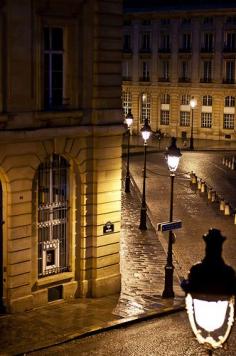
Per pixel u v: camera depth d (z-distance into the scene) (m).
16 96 20.14
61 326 19.95
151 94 89.75
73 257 22.64
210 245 7.16
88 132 21.91
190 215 38.53
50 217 22.02
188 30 85.81
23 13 20.11
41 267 22.03
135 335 19.48
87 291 22.91
